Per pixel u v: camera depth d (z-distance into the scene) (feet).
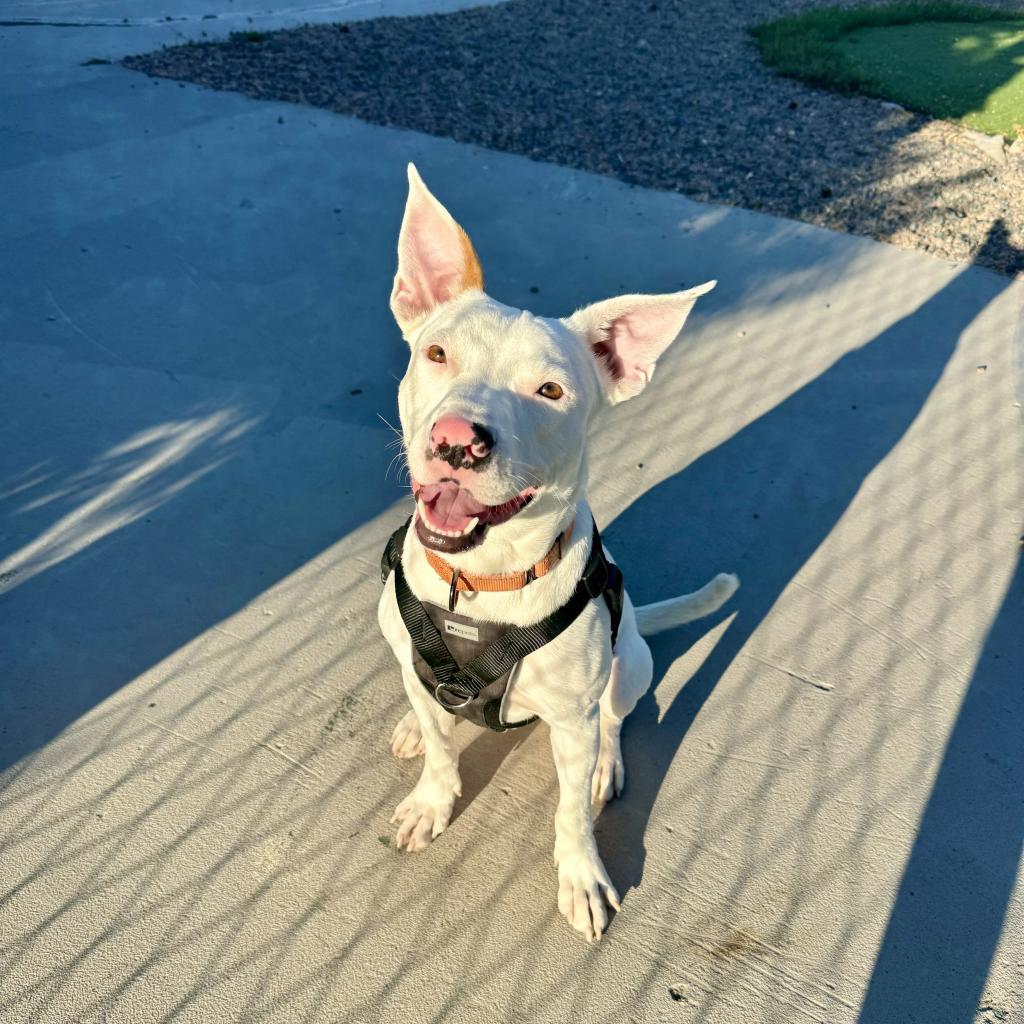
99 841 3.39
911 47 12.84
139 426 5.26
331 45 11.60
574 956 3.18
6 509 4.67
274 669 4.04
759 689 4.13
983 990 3.15
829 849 3.53
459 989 3.08
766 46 12.54
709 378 6.09
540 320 2.94
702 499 5.16
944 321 6.77
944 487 5.29
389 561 3.33
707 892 3.38
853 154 9.50
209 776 3.63
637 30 13.48
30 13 11.68
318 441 5.28
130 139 8.52
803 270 7.34
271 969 3.09
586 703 3.14
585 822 3.31
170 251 6.87
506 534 2.83
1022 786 3.79
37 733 3.70
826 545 4.90
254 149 8.55
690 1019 3.04
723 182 8.76
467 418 2.53
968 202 8.60
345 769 3.70
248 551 4.58
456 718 3.95
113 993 3.00
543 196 8.19
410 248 3.16
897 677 4.21
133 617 4.20
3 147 8.13
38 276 6.42
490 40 12.53
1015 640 4.40
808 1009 3.08
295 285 6.61
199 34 11.53
